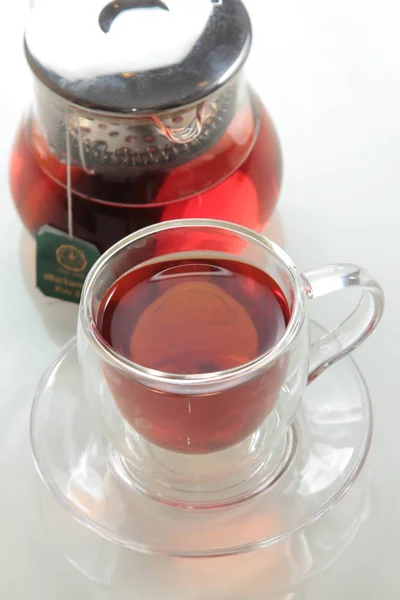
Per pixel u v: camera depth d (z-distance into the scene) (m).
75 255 0.48
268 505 0.43
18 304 0.52
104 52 0.45
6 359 0.50
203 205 0.47
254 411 0.41
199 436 0.42
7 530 0.44
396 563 0.42
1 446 0.46
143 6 0.47
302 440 0.45
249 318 0.42
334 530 0.43
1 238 0.55
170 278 0.43
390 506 0.44
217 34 0.45
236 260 0.43
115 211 0.47
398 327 0.50
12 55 0.65
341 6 0.69
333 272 0.42
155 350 0.41
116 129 0.45
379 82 0.63
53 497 0.44
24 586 0.42
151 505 0.43
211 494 0.43
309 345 0.43
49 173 0.48
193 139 0.45
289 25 0.68
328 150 0.59
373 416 0.47
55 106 0.45
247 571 0.42
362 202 0.56
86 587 0.42
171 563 0.42
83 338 0.42
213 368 0.41
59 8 0.47
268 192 0.50
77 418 0.46
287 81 0.64
